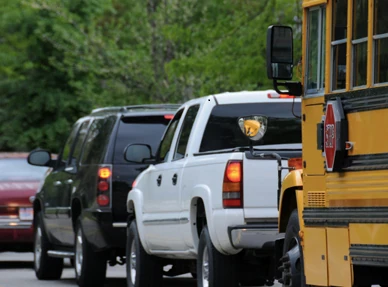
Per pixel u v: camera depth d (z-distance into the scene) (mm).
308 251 23484
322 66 23141
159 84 73438
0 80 96875
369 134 20906
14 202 50438
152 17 73688
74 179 40344
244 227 27422
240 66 57188
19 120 96125
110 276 45469
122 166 37438
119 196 37250
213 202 28234
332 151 22109
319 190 23031
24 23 95062
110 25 82812
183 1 68500
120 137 37812
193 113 31656
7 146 96562
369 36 20953
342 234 21984
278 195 26219
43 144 96375
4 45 97688
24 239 50438
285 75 23562
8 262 55062
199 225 30109
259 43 56594
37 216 44938
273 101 30672
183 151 31609
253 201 27578
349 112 21688
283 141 30453
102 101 75000
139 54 74062
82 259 38375
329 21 22594
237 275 28812
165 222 31984
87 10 87938
